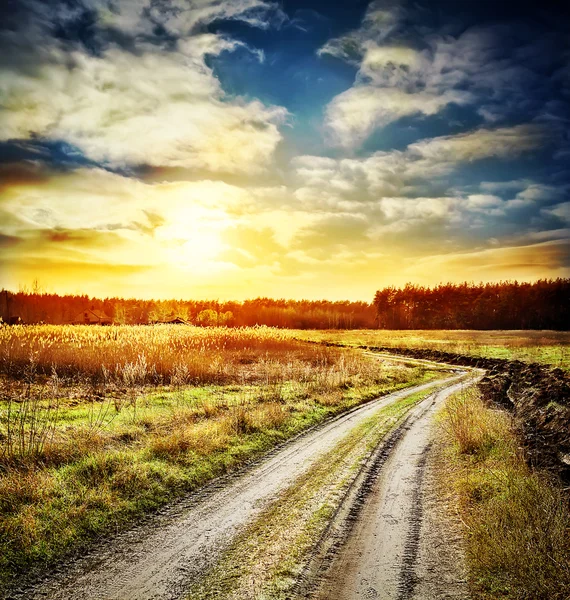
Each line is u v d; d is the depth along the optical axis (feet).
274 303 567.18
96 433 33.22
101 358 63.41
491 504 23.57
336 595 16.99
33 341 65.26
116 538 21.17
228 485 28.73
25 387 49.26
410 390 73.92
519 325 368.48
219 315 286.46
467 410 44.06
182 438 34.09
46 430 33.22
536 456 27.96
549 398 38.19
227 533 21.93
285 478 30.12
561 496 22.44
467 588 17.37
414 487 28.71
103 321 283.59
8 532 19.70
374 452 36.55
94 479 26.05
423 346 158.40
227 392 57.67
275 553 20.08
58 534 20.42
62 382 53.47
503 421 39.14
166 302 481.46
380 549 20.58
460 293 407.44
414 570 18.80
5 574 17.49
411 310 430.20
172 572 18.33
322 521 23.40
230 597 16.71
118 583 17.46
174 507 25.03
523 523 20.54
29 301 424.87
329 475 30.73
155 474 28.22
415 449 37.73
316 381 67.82
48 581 17.43
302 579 18.04
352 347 172.14
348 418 50.34
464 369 105.70
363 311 574.56
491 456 32.01
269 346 107.14
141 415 41.22
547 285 374.84
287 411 48.73
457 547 20.70
